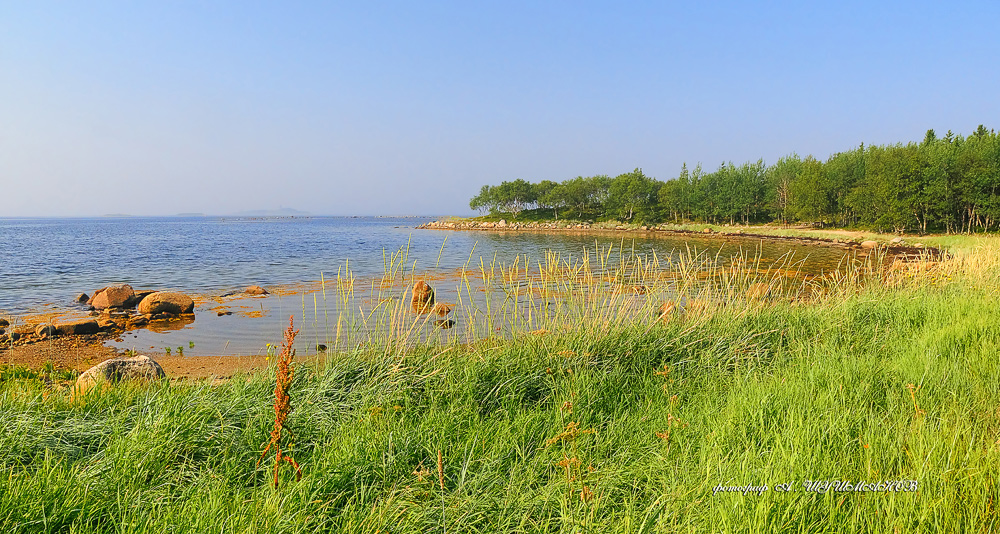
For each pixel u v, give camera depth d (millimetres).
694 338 7336
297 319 14688
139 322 14711
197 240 61250
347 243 55562
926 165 55031
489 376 5832
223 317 15477
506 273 9008
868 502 2814
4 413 4395
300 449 4246
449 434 4391
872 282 11734
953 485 2863
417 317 7160
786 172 82188
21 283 23188
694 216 99688
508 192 141750
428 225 140625
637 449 4051
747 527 2699
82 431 4281
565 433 3904
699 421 4359
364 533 2984
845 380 4895
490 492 3445
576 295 8180
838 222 73062
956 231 54531
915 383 4766
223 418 4602
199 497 3234
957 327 6828
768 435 3746
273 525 2891
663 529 2822
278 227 128250
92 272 27281
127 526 2953
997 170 49375
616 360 6449
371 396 5273
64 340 12953
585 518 2926
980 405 4172
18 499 2955
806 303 10109
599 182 128000
